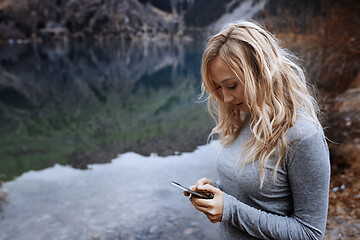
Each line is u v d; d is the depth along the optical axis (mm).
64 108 9344
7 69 17406
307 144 765
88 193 3717
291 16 4219
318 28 4051
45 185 4051
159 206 3275
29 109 9320
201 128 6406
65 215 3197
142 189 3730
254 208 869
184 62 18625
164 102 9414
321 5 4070
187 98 9734
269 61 799
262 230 832
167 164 4578
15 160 5184
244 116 1005
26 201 3568
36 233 2889
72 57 22312
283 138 787
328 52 3953
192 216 3035
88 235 2811
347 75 4023
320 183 776
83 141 6156
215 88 953
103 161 4914
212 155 4832
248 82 798
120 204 3375
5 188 3967
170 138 5898
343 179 2760
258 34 812
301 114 799
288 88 819
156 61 19609
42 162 5043
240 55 797
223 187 993
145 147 5480
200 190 904
